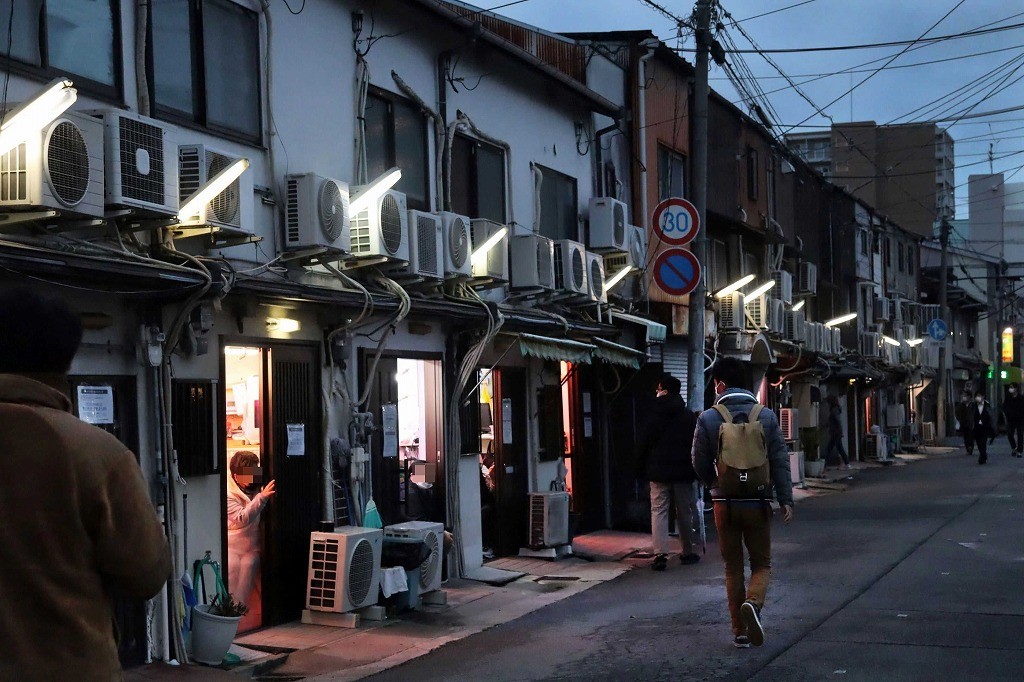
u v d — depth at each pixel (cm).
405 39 1207
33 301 280
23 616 255
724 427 805
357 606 963
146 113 824
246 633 929
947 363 5128
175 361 853
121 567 265
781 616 902
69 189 665
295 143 1015
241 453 959
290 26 1017
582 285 1454
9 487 260
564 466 1534
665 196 1898
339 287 1060
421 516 1196
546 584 1193
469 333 1262
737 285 2139
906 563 1170
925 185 5516
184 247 854
